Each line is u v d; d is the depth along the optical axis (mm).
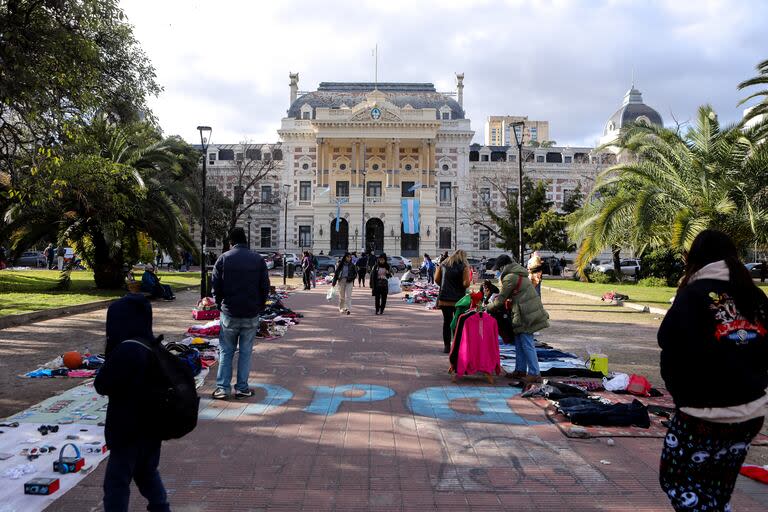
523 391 7883
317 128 64500
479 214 64750
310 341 12156
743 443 3219
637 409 6539
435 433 6180
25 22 13375
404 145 66812
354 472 5117
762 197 17891
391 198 63562
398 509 4418
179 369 3727
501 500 4582
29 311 14891
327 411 6977
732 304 3205
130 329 3693
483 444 5848
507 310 8930
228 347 7465
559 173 70688
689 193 18547
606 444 5859
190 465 5250
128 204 21469
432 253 63250
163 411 3543
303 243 67250
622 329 14930
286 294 23953
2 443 5656
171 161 23062
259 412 6910
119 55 17594
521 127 22469
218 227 59969
